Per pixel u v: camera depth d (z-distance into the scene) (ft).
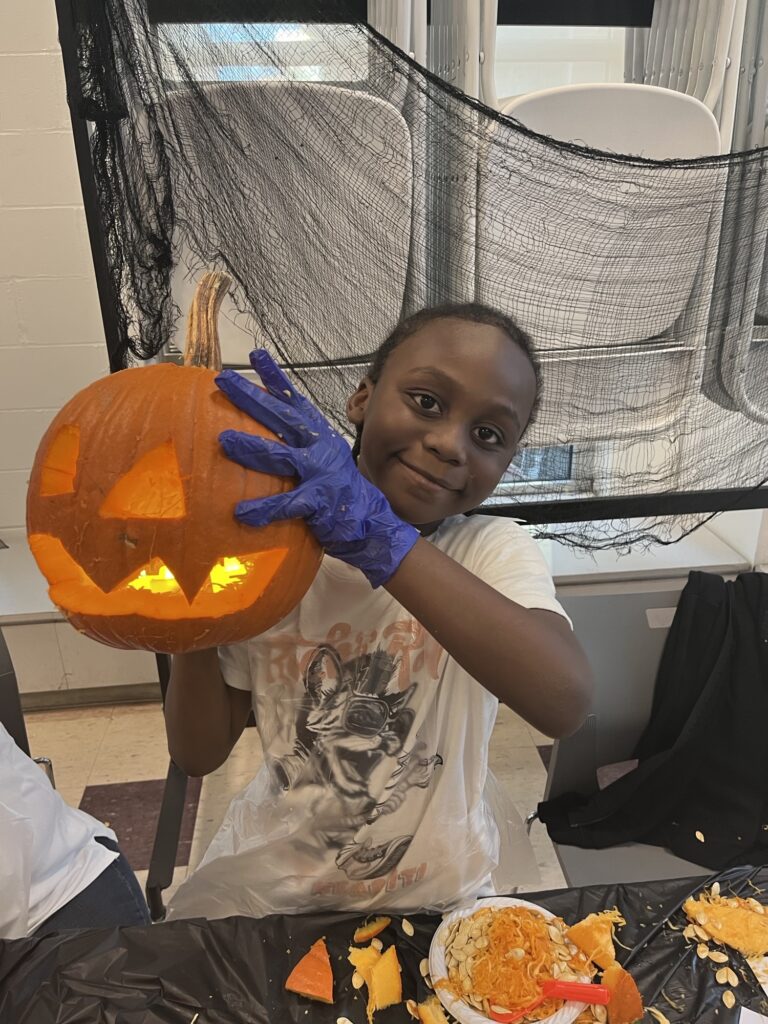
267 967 2.26
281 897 2.96
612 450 4.99
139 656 6.77
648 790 4.29
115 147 4.10
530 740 6.53
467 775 2.95
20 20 5.70
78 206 6.32
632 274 4.61
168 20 3.92
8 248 6.41
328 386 4.63
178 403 1.83
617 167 4.31
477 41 4.60
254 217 4.35
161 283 4.45
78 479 1.81
